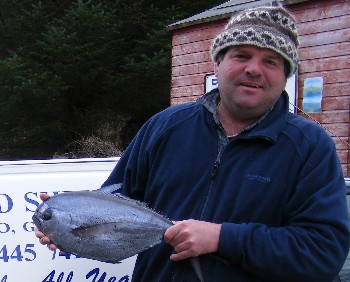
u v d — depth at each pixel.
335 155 2.05
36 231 2.15
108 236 2.00
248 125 2.14
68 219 2.00
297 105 7.63
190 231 1.89
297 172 2.00
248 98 2.05
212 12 9.29
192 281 2.01
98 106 16.50
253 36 2.01
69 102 15.96
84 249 2.01
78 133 15.91
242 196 2.00
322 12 7.39
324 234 1.88
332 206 1.92
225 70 2.09
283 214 1.99
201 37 9.24
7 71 13.21
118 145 15.78
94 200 2.04
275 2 2.16
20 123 15.25
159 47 15.12
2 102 13.91
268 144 2.04
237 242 1.88
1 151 15.73
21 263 2.68
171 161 2.16
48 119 15.43
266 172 2.00
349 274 2.53
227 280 1.97
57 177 2.78
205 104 2.21
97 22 14.20
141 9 16.20
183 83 9.65
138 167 2.30
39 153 15.92
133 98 15.95
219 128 2.15
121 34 15.73
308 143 2.03
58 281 2.66
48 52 14.20
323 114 7.39
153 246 2.09
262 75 2.04
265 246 1.87
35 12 15.20
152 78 14.95
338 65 7.25
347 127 7.15
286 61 2.08
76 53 14.14
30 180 2.76
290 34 2.08
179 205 2.10
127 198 2.10
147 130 2.34
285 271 1.87
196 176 2.11
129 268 2.65
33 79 13.64
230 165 2.06
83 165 2.81
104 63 14.99
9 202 2.73
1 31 15.66
